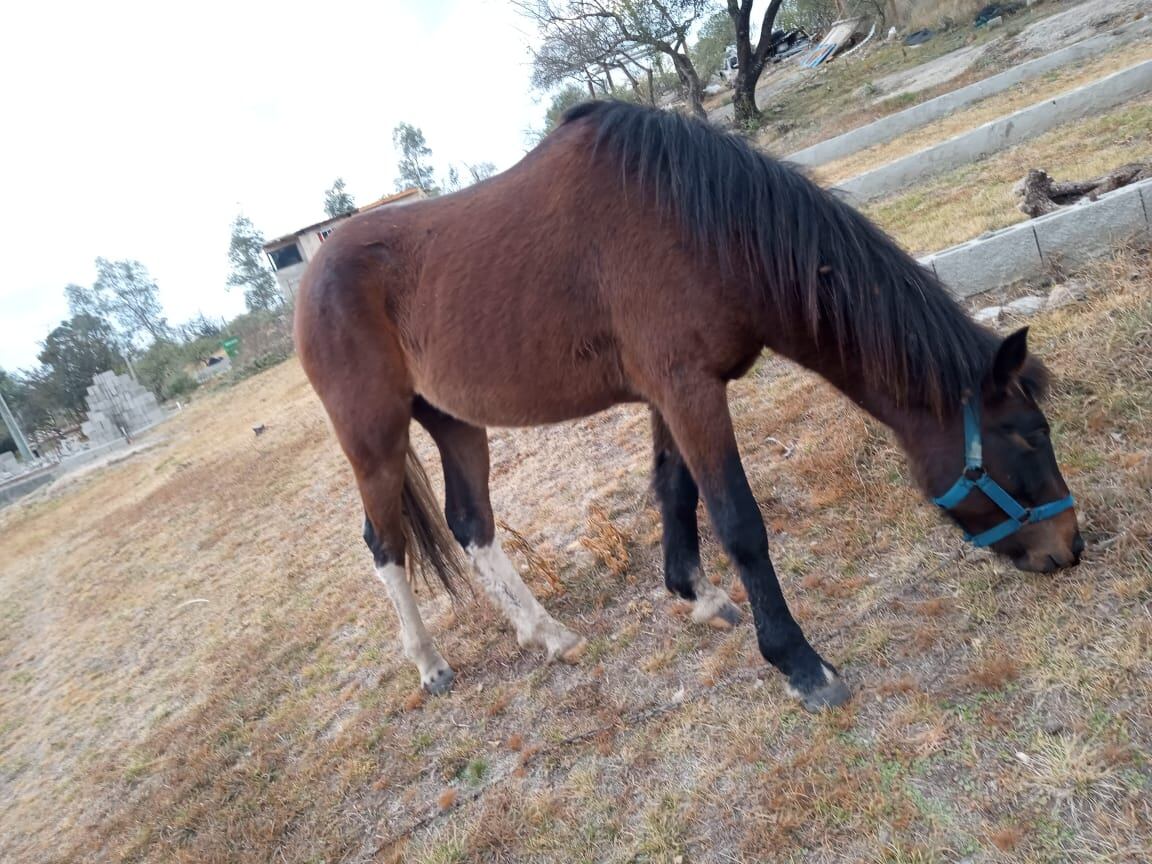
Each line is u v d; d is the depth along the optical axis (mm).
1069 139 6477
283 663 4355
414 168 56125
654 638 2928
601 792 2312
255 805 3096
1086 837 1581
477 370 2695
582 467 5047
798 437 3762
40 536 15086
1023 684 1972
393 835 2588
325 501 7762
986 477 2076
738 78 18953
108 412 28828
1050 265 3869
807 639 2486
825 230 2178
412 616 3312
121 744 4320
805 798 1956
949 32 17438
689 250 2236
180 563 7988
